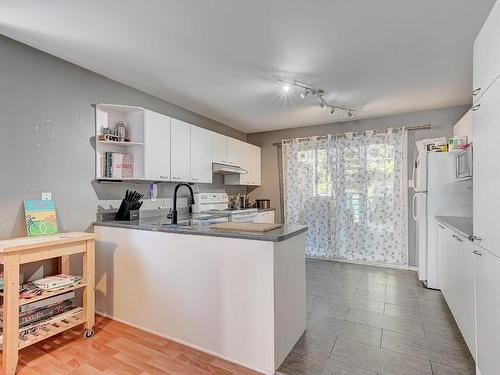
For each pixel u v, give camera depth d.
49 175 2.35
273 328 1.76
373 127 4.28
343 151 4.41
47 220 2.27
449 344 2.06
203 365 1.85
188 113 3.92
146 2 1.68
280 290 1.86
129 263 2.40
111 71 2.68
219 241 1.96
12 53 2.13
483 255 1.56
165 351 2.01
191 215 3.78
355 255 4.32
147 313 2.29
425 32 2.01
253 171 5.01
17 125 2.16
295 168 4.81
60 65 2.44
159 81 2.91
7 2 1.67
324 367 1.81
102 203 2.78
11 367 1.71
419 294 3.05
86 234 2.24
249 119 4.39
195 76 2.78
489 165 1.45
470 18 1.84
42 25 1.93
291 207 4.83
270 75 2.75
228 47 2.23
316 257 4.61
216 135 4.00
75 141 2.54
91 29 1.98
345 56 2.37
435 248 3.18
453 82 2.91
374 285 3.35
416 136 3.96
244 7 1.73
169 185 3.62
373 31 2.00
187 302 2.09
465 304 1.99
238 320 1.88
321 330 2.29
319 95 3.28
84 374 1.74
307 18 1.85
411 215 4.00
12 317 1.73
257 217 4.50
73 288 2.11
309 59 2.42
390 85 2.99
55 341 2.12
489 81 1.44
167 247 2.19
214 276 1.98
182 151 3.34
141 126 2.87
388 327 2.33
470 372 1.74
